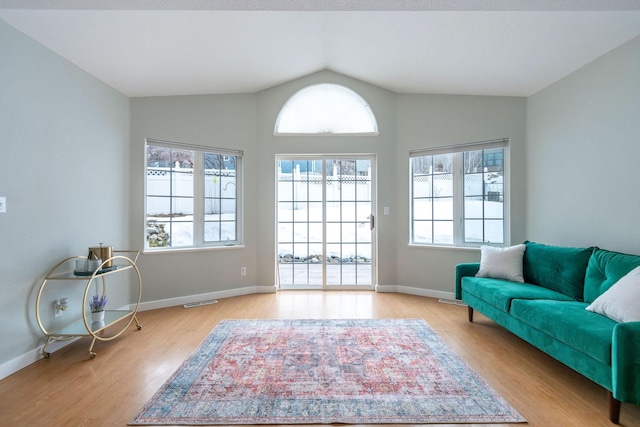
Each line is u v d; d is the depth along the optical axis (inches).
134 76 128.3
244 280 169.6
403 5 78.6
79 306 114.3
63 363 93.8
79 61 111.8
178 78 138.3
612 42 101.9
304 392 77.5
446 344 105.9
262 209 171.8
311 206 178.1
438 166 168.1
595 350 68.5
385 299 159.2
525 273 122.7
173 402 73.6
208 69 137.3
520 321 96.7
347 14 110.8
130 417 68.6
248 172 170.1
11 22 88.7
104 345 106.4
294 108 175.9
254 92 171.3
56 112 104.7
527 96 147.8
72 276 101.7
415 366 90.4
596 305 84.0
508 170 151.1
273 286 171.8
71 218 110.8
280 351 100.0
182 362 93.8
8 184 88.7
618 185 103.6
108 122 130.3
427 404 72.7
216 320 129.6
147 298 144.7
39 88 98.4
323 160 176.2
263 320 128.6
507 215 151.7
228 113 165.2
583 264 103.2
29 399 75.4
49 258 101.7
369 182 176.9
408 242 170.9
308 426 65.9
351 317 132.3
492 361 94.2
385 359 94.7
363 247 177.5
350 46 135.1
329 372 87.0
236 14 105.5
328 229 177.9
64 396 76.6
